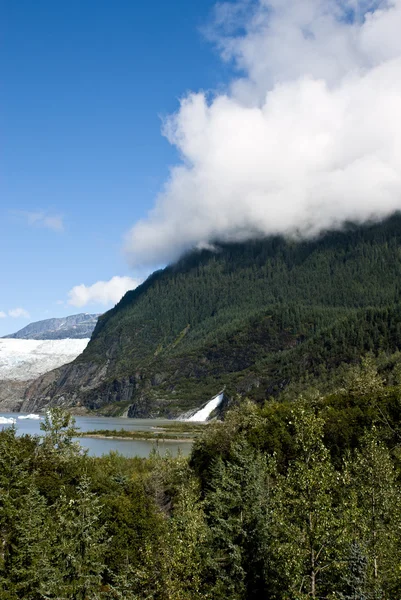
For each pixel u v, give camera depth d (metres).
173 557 44.19
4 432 84.19
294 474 37.88
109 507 62.75
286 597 35.09
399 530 36.78
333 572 35.62
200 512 56.62
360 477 41.03
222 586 44.75
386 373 150.62
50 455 83.44
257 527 47.16
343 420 80.94
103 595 48.78
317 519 35.19
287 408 95.38
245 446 69.62
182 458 100.12
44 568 46.16
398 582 34.41
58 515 54.78
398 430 51.12
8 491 55.50
